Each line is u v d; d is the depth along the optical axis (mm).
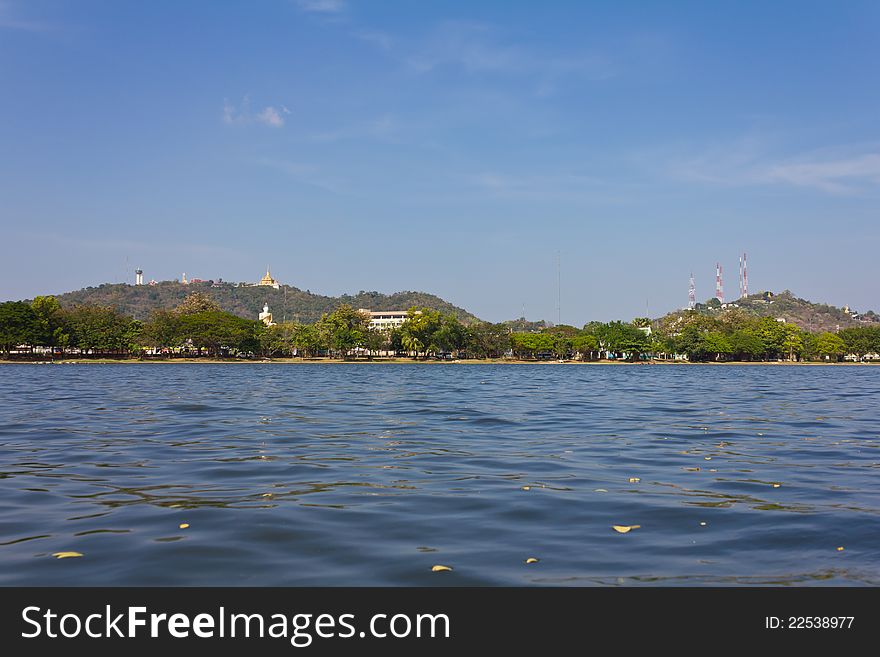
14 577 10328
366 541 12039
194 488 16578
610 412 38969
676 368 186875
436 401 47906
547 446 24234
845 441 25969
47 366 154625
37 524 13117
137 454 22016
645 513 14102
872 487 16938
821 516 13883
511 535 12461
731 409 41656
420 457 21547
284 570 10617
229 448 23438
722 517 13773
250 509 14359
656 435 27688
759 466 20000
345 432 28359
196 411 38375
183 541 12000
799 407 43625
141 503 14922
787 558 11242
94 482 17297
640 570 10688
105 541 11984
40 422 32062
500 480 17672
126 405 42594
